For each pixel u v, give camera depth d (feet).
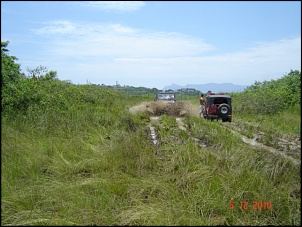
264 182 15.76
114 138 24.94
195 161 19.81
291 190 15.30
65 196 14.82
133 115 41.83
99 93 56.59
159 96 61.67
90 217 13.33
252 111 52.44
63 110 31.12
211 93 50.90
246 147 22.20
